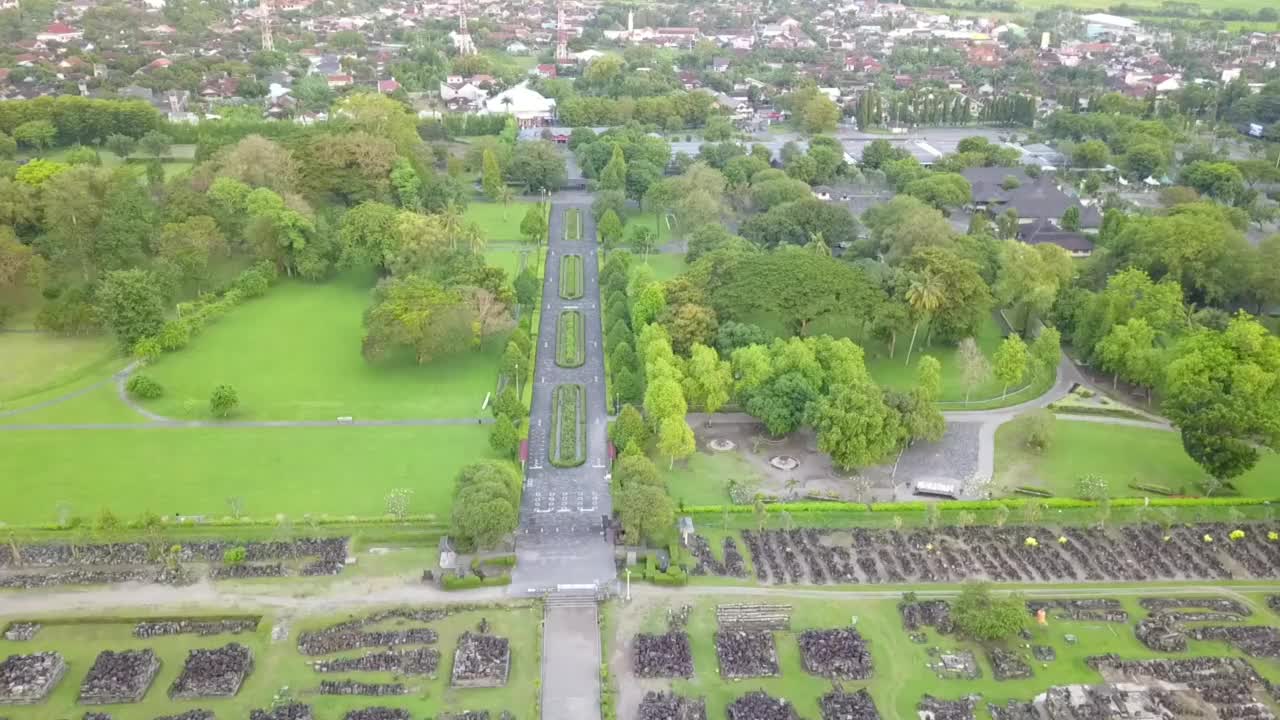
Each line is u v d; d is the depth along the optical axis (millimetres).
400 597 152500
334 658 139875
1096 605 154375
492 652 139625
